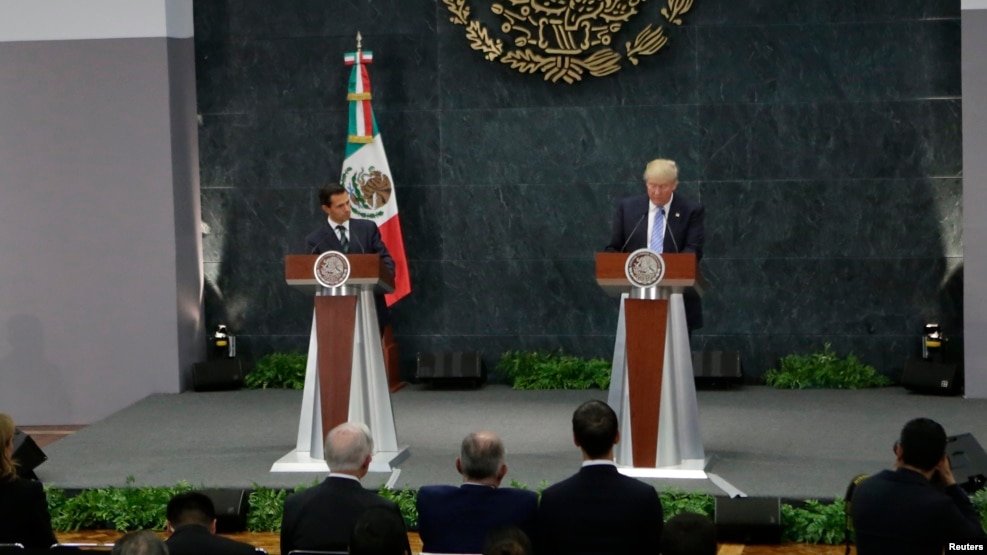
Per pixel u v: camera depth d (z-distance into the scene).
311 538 12.15
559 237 27.92
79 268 27.22
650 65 27.36
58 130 27.05
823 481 18.25
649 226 20.39
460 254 28.19
